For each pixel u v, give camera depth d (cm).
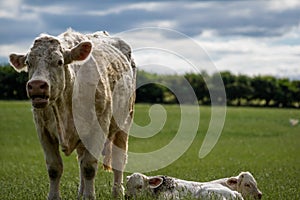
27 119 4247
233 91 7806
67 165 2069
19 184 1393
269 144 3194
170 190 1090
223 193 1016
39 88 941
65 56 1005
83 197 1098
